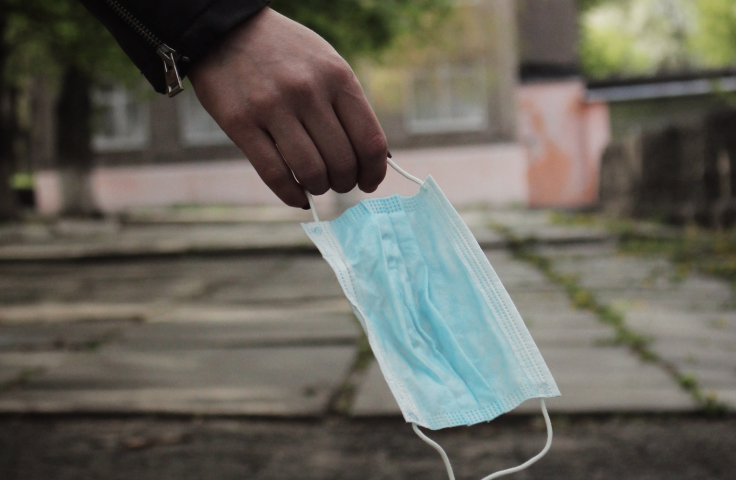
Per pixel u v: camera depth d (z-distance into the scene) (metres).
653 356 3.71
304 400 3.21
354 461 2.56
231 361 3.99
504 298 1.12
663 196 11.29
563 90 16.95
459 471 2.44
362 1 8.70
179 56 1.01
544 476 2.36
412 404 1.05
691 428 2.74
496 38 16.27
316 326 4.92
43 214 16.16
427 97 16.47
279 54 1.01
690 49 32.88
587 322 4.71
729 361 3.59
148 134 17.58
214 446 2.75
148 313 5.75
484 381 1.10
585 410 2.91
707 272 6.69
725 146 9.26
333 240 1.12
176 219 13.39
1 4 8.92
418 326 1.11
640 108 16.84
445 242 1.16
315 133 1.02
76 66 13.12
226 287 7.14
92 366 3.99
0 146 13.54
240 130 1.02
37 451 2.74
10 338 4.92
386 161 1.09
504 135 16.39
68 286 7.52
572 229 10.33
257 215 13.74
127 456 2.67
